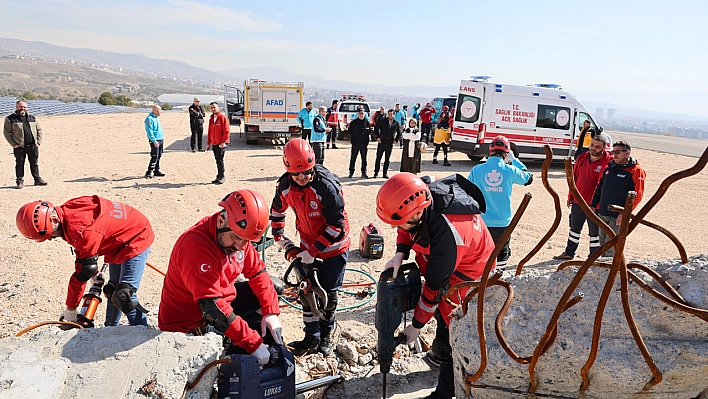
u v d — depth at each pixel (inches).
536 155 639.8
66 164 542.3
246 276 128.8
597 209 255.3
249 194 107.0
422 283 132.5
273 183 467.5
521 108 622.2
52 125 965.8
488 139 620.7
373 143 870.4
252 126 761.0
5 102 1277.1
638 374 95.1
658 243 329.7
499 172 203.9
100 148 682.8
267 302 127.8
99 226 136.1
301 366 156.6
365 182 499.5
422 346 177.3
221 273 111.9
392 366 153.7
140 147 704.4
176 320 125.9
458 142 628.7
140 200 384.2
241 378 106.3
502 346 94.4
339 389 143.0
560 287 104.2
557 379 99.6
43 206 127.5
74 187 422.6
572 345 97.8
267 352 114.1
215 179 470.6
